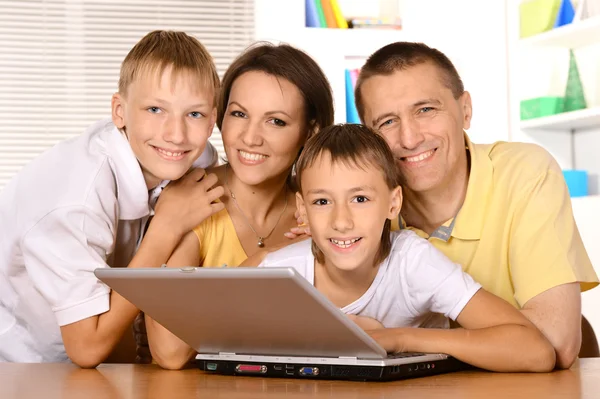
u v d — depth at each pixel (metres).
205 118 1.66
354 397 0.98
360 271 1.51
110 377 1.26
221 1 4.55
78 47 4.48
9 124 4.41
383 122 1.66
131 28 4.51
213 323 1.20
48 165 1.64
